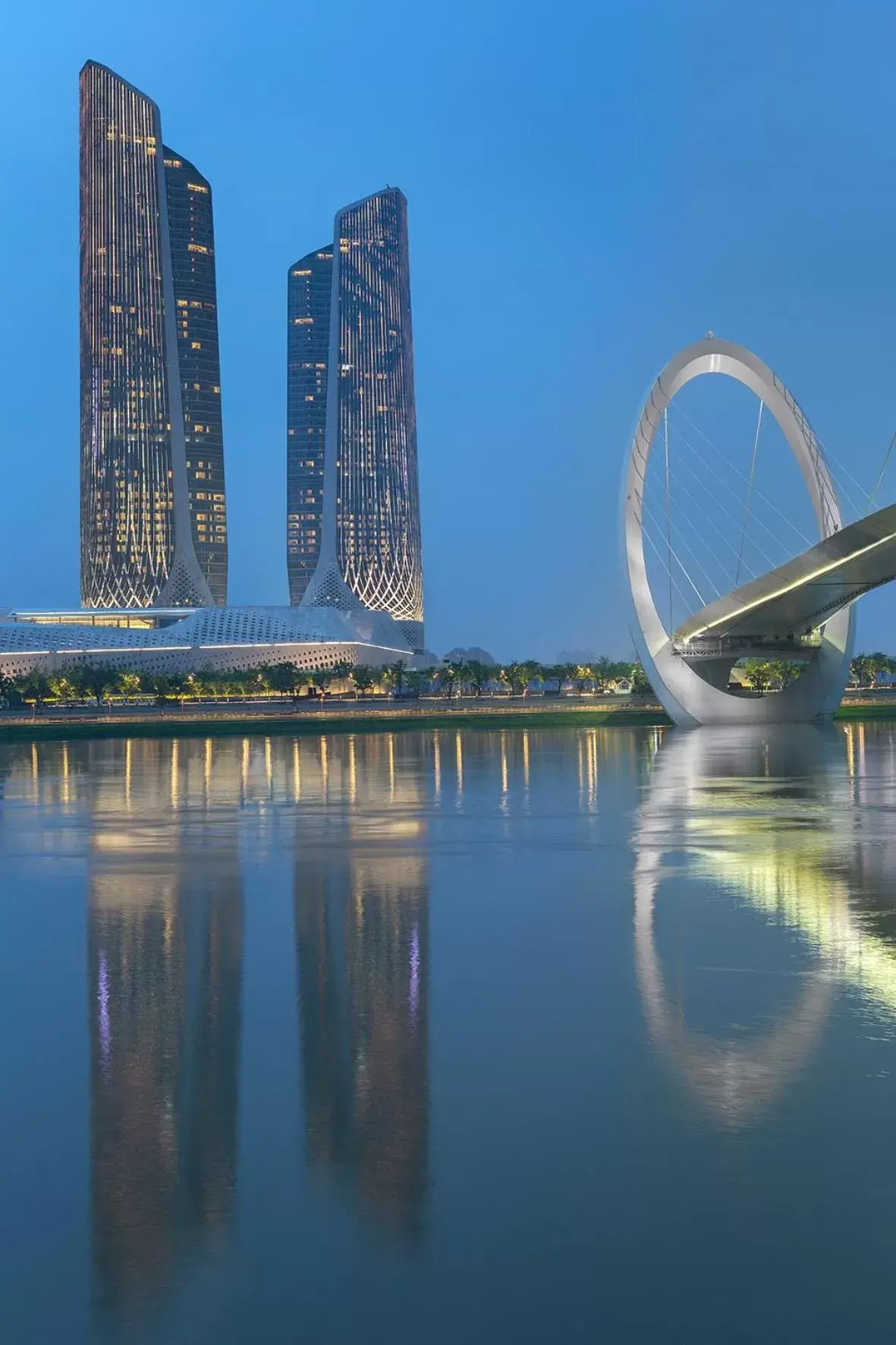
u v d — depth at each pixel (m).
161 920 23.27
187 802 46.50
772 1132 12.19
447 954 20.03
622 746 80.50
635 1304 9.30
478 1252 10.05
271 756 78.56
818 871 27.80
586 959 19.53
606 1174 11.32
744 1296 9.38
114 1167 11.69
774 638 103.25
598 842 33.06
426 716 128.12
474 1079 13.91
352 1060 14.66
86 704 191.75
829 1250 9.97
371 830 36.47
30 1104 13.34
